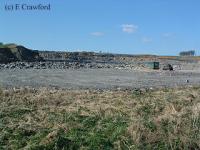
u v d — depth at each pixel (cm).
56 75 6091
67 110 2319
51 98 2722
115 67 10000
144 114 2238
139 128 1869
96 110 2319
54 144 1748
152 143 1783
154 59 18712
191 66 12825
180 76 6975
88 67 9425
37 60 11594
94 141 1795
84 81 5084
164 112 2308
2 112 2206
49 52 16338
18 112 2239
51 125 1988
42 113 2216
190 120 1994
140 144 1759
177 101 2728
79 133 1888
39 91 3162
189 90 3641
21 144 1773
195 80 5853
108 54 19262
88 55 17838
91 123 2038
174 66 12344
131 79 5731
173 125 1936
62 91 3269
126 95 3069
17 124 1978
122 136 1825
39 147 1731
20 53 11206
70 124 1997
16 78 5097
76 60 14550
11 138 1825
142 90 3678
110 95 3038
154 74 7431
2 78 4981
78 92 3206
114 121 2023
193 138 1814
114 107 2425
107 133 1886
